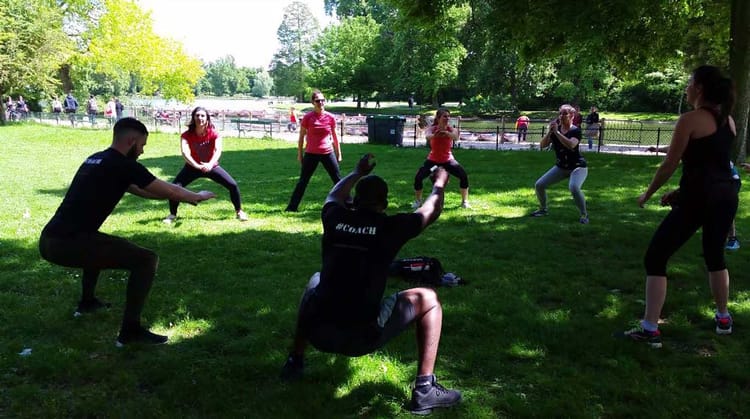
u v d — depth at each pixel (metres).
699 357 4.14
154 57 34.31
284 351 4.23
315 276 3.70
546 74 49.84
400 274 5.82
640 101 52.22
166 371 3.91
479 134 29.09
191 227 8.38
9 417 3.36
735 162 15.34
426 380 3.43
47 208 9.96
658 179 4.27
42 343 4.38
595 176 14.12
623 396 3.61
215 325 4.72
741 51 14.88
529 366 4.04
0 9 31.83
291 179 14.08
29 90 36.25
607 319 4.90
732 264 6.43
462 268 6.34
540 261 6.61
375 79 60.19
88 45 37.41
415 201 10.06
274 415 3.40
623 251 7.05
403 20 16.83
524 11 14.88
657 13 16.20
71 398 3.60
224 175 8.75
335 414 3.42
